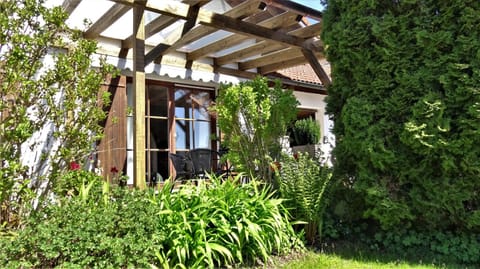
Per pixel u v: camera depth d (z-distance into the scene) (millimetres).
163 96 6590
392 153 3424
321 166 3922
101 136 4090
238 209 3332
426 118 3307
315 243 3834
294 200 3783
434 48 3338
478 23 3160
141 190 3412
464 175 3256
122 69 5809
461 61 3215
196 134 6934
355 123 3662
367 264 3188
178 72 6504
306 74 8680
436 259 3295
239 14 4859
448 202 3289
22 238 2453
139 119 4176
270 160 4262
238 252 3096
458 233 3469
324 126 8961
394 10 3643
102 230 2609
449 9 3283
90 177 3797
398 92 3473
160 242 2889
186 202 3287
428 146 3244
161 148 6438
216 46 6074
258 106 4367
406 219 3586
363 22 3686
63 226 2590
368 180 3645
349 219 4039
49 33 3867
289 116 4445
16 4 3699
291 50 6461
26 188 3479
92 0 5609
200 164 5523
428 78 3352
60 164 3842
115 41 5785
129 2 4078
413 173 3422
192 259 2957
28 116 3689
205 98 7125
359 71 3768
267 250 3314
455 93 3211
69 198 3170
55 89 3803
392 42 3523
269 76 7684
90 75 3975
